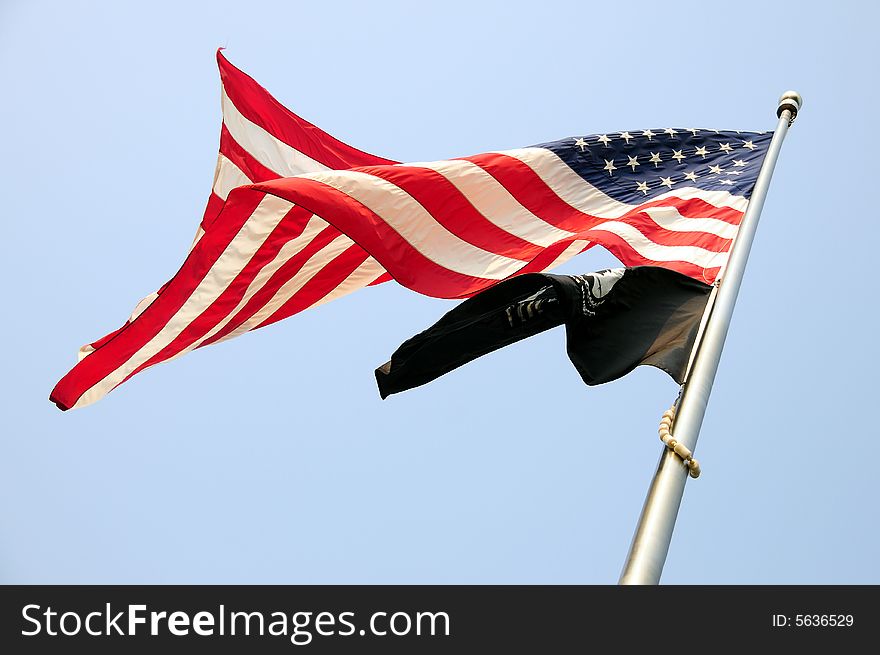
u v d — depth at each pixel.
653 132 10.20
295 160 10.57
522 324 6.43
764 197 8.48
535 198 9.06
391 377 6.40
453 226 8.33
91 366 9.05
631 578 4.28
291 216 8.88
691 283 6.82
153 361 9.30
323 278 9.69
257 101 10.45
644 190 9.64
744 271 6.97
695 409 5.48
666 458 5.04
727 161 10.01
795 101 10.84
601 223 9.14
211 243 8.80
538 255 7.96
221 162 10.05
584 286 6.44
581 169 9.64
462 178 8.66
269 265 9.11
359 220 7.73
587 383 6.15
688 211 8.94
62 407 9.21
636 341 6.38
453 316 6.44
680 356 6.16
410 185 8.27
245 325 9.65
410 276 7.82
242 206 8.71
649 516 4.65
